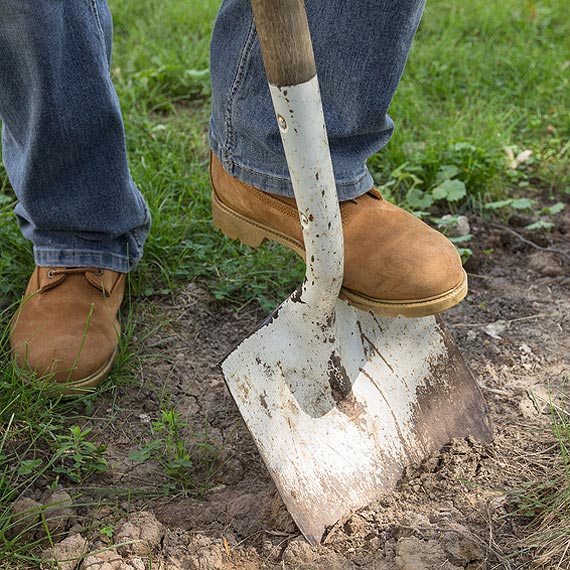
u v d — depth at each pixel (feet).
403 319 5.77
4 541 4.95
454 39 12.62
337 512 5.15
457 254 5.58
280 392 5.25
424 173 9.20
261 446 5.09
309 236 4.76
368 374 5.59
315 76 4.30
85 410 6.06
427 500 5.28
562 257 8.21
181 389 6.38
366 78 5.22
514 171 9.41
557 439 5.65
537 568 4.79
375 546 4.94
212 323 7.14
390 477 5.41
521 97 11.15
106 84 5.93
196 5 13.34
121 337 6.56
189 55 11.68
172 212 8.27
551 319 7.28
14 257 7.48
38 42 5.42
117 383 6.26
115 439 5.87
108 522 5.19
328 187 4.58
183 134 9.72
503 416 6.08
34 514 5.13
